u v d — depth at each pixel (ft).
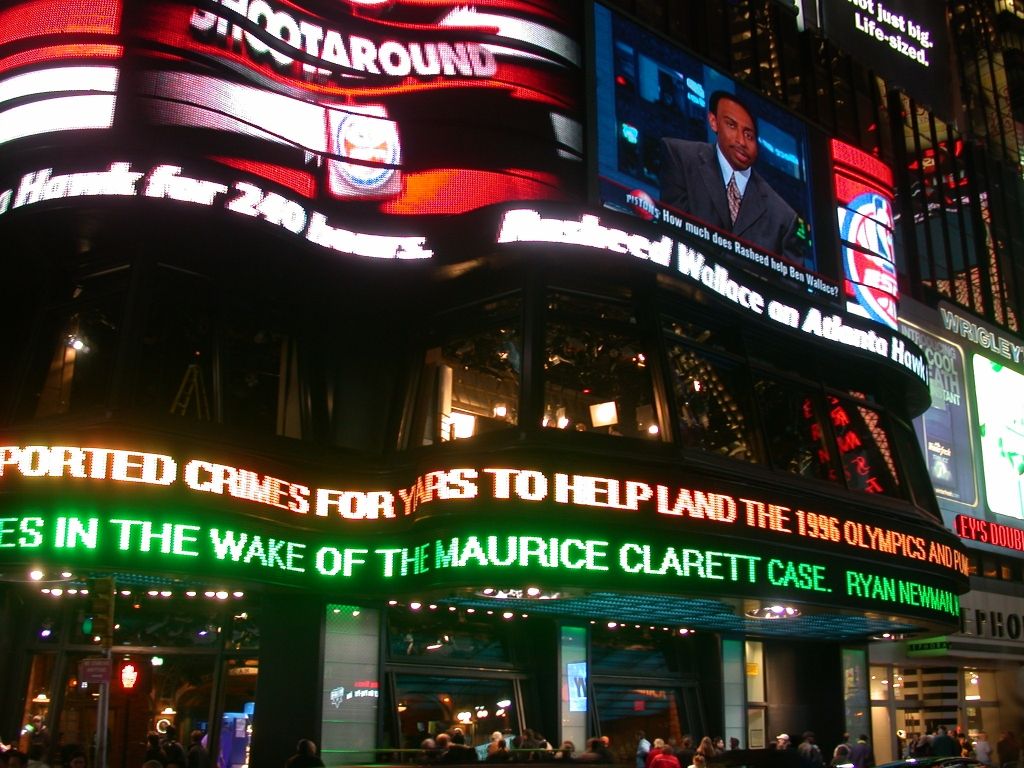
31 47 67.31
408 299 72.95
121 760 64.23
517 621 76.64
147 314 62.13
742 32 122.83
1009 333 145.38
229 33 70.18
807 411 82.23
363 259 69.77
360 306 72.49
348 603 66.49
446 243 70.44
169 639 67.00
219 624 67.97
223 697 66.49
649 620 78.79
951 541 82.74
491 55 79.05
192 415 64.75
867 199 108.58
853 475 84.33
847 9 145.38
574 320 69.82
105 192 61.72
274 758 62.80
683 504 63.93
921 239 143.43
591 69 83.15
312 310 71.20
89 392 63.36
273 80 71.36
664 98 88.38
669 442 66.74
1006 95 180.65
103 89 66.33
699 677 86.28
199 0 69.51
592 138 81.30
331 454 67.41
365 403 70.59
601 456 62.64
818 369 84.07
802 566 68.69
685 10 114.42
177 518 58.49
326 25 74.49
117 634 66.03
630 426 68.64
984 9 186.29
